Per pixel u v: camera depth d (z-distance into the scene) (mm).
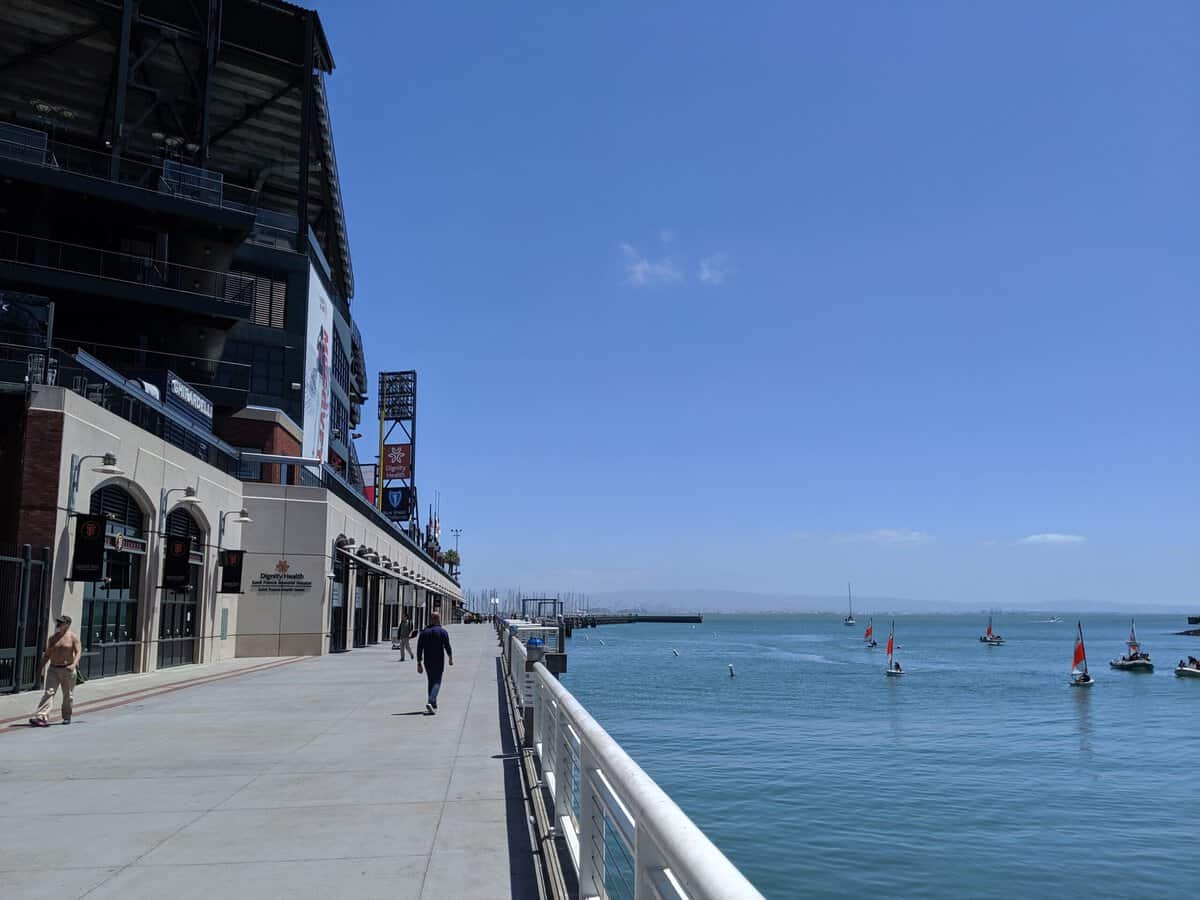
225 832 7848
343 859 7004
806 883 20109
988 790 30047
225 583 32812
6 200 37156
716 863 2359
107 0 44250
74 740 13391
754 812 26266
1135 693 69438
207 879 6473
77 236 39094
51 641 15289
